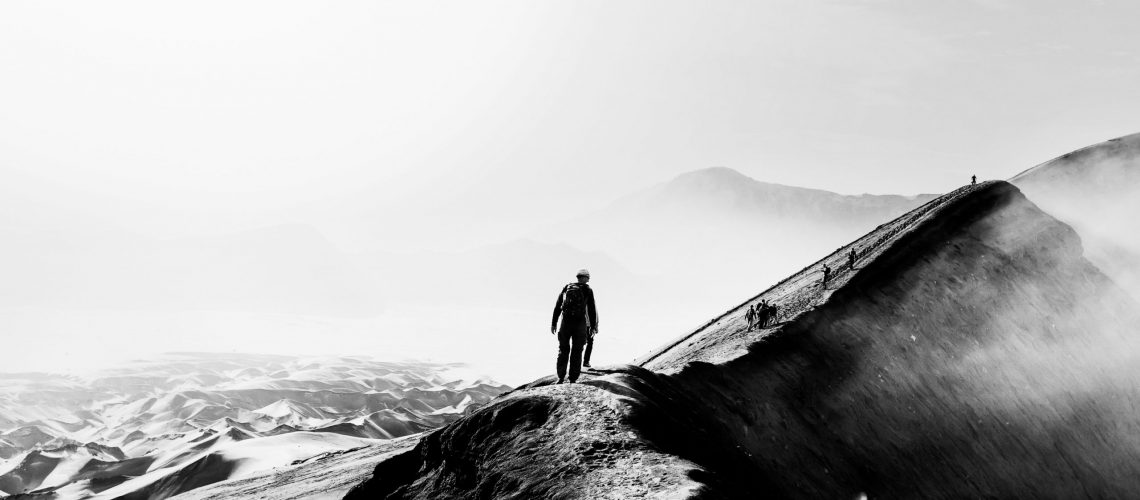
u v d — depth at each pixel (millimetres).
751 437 21875
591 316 16922
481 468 14023
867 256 49750
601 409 14555
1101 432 41844
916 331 39156
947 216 54531
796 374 28953
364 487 16047
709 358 27859
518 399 15406
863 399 31062
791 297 46250
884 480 26469
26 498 104312
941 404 34719
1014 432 36719
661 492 11195
